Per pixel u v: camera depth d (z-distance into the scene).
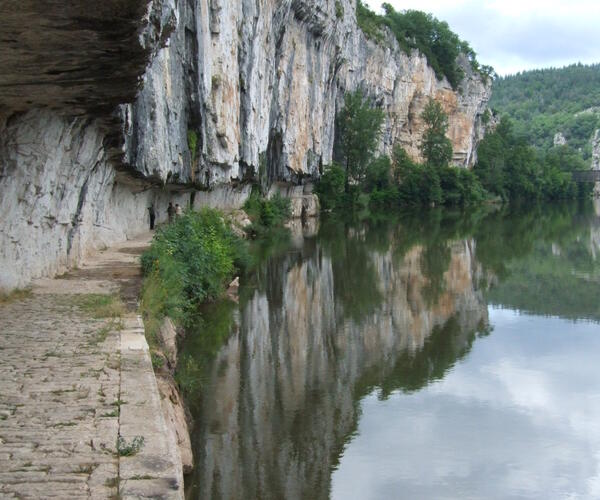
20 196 14.44
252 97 43.75
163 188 31.80
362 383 16.53
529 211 94.00
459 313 25.08
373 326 22.53
